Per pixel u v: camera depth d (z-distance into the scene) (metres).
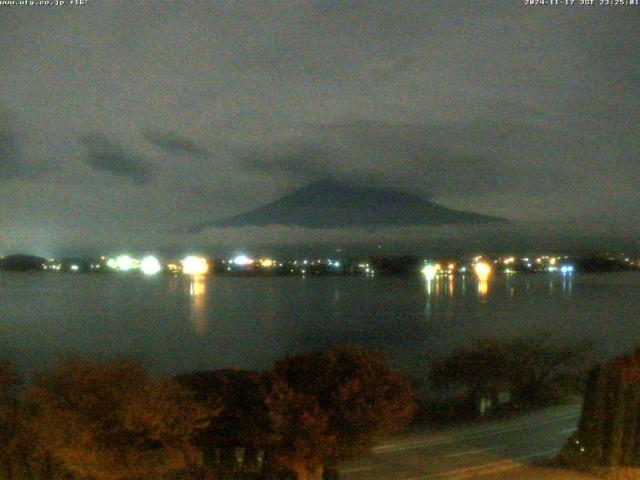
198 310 79.75
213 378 14.44
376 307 84.75
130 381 11.48
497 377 27.39
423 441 20.06
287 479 14.15
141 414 11.20
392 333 56.69
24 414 11.81
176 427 11.48
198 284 128.00
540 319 67.94
